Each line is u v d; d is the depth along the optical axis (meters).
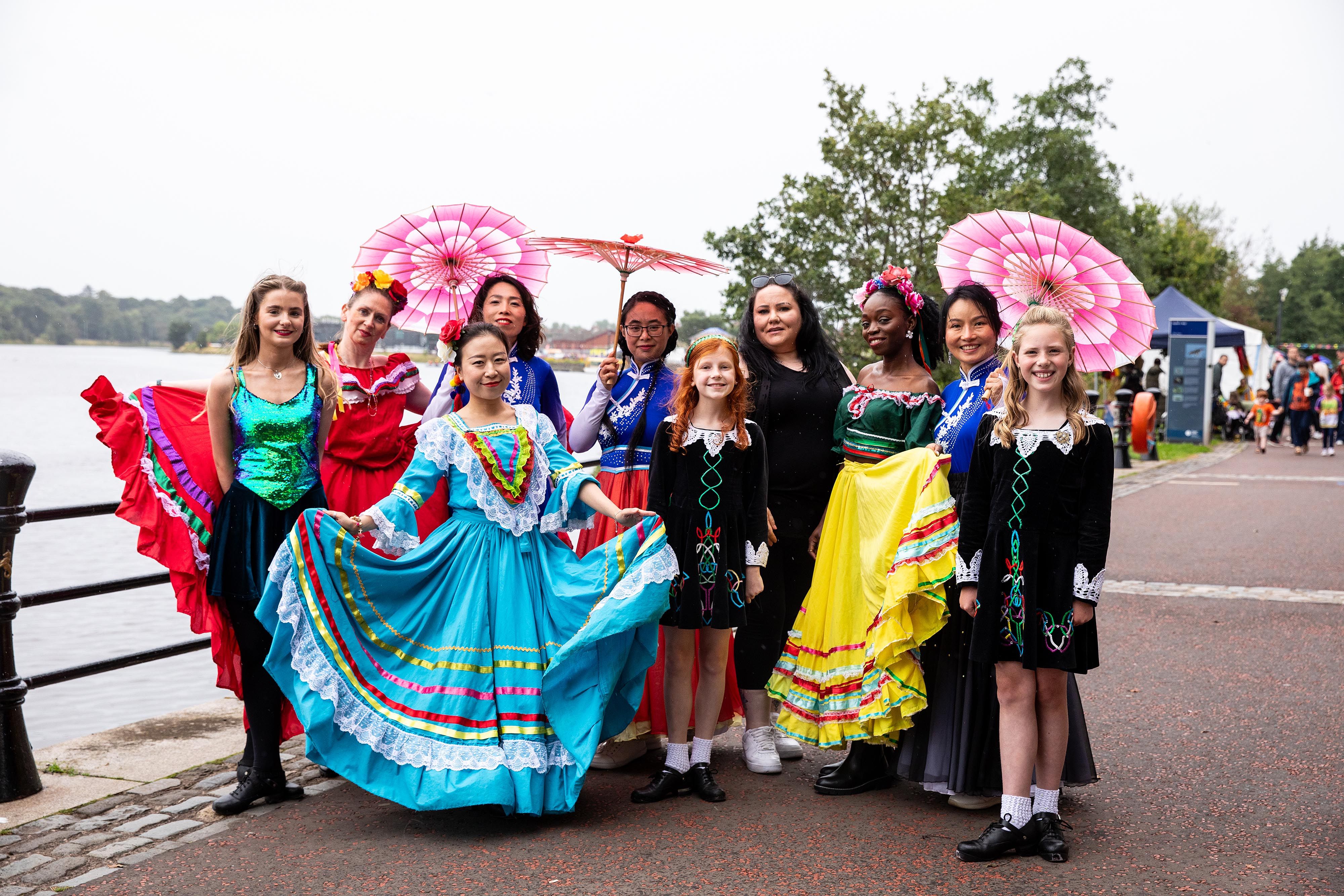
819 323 4.62
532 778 3.62
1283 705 5.02
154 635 8.30
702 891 3.15
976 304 4.01
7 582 4.02
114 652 7.79
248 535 3.85
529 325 4.71
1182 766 4.22
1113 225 27.95
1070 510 3.39
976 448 3.57
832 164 19.27
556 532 4.06
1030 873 3.27
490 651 3.77
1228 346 27.55
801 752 4.54
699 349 4.01
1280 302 58.38
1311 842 3.48
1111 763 4.27
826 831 3.64
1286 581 8.16
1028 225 4.43
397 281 4.56
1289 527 10.95
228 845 3.51
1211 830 3.59
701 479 4.02
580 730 3.75
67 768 4.27
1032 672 3.44
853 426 4.23
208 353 10.84
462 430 3.98
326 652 3.60
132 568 11.07
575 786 3.67
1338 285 94.62
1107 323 4.37
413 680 3.75
